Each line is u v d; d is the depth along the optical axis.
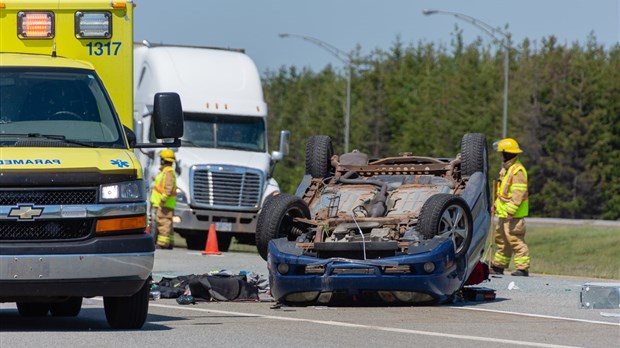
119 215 21.78
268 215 29.33
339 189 31.58
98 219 21.56
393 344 20.59
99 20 25.14
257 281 31.31
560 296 31.00
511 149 38.59
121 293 21.84
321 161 32.28
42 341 20.19
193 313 26.16
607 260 64.88
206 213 56.94
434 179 31.52
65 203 21.42
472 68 183.38
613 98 161.62
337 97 189.25
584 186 159.12
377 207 29.97
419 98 184.62
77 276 21.31
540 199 159.12
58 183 21.38
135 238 21.78
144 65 59.97
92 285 21.53
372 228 29.16
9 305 29.48
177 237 81.50
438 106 177.75
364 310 27.16
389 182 31.91
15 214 21.08
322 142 32.44
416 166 31.98
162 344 20.03
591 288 27.67
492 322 24.53
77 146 22.78
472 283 30.77
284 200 29.59
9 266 20.95
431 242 27.61
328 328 23.11
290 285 27.62
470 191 30.25
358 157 32.91
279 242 28.52
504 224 38.84
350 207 30.75
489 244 39.91
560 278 37.72
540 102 164.50
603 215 158.88
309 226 30.17
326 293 27.77
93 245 21.39
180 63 59.12
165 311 26.56
